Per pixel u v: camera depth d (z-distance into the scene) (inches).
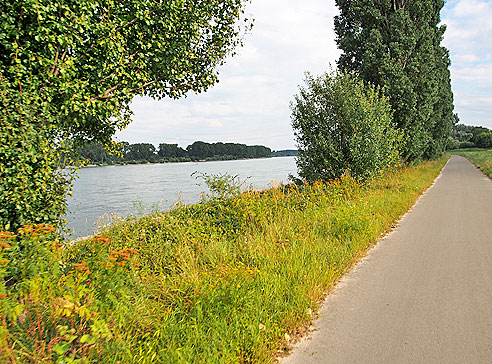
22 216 177.0
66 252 197.6
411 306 165.0
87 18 197.8
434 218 392.5
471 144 4569.4
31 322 102.7
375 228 316.2
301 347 131.7
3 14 171.2
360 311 161.5
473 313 155.3
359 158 515.5
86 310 100.5
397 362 119.2
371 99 595.8
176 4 234.5
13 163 172.7
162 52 244.7
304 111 554.3
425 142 1056.8
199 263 204.5
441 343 131.0
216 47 282.0
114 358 104.4
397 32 794.8
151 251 208.1
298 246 233.6
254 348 125.0
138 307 135.1
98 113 224.7
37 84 183.9
